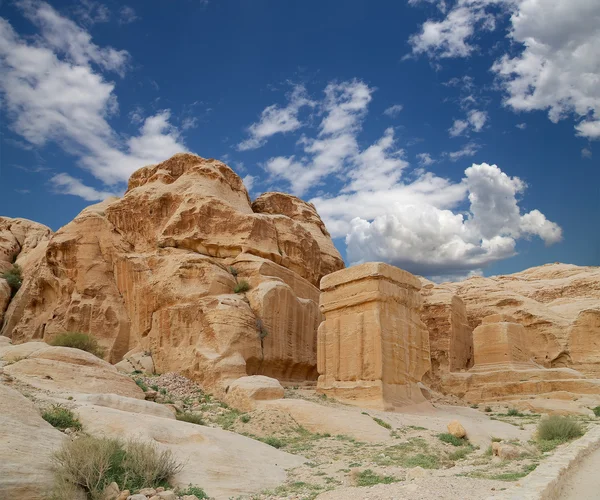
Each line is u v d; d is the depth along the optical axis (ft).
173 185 118.01
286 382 102.53
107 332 109.60
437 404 100.53
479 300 161.89
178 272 101.55
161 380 87.20
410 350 89.71
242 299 100.63
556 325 138.72
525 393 108.99
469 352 146.41
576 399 100.99
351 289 89.97
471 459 53.62
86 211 126.52
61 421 43.65
